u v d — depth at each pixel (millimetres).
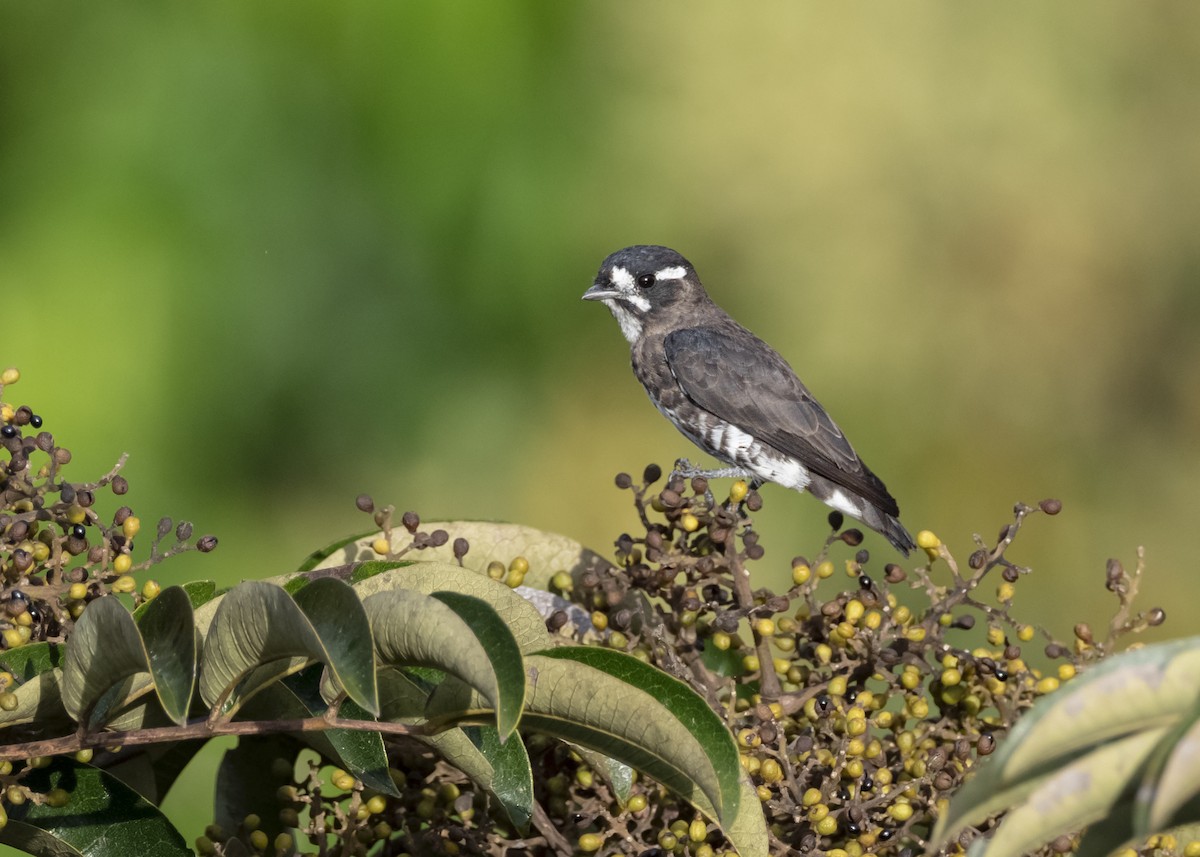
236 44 13305
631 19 15469
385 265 13805
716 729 4410
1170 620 17047
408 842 5441
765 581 15188
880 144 16781
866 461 16922
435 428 14289
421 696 4816
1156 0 18266
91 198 12836
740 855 4574
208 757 10953
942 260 17109
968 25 17375
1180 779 3143
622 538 5719
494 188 14039
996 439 17312
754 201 16438
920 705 5320
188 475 13148
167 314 12914
